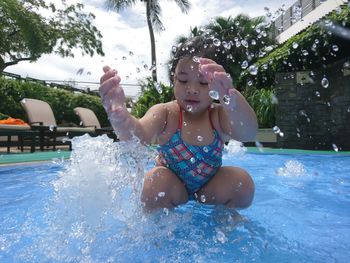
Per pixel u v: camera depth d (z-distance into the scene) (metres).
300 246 1.20
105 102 1.38
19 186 2.54
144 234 1.32
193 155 1.70
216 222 1.48
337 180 2.76
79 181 1.57
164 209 1.61
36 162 3.92
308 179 2.83
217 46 1.78
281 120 7.59
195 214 1.59
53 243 1.24
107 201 1.54
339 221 1.54
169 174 1.67
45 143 6.57
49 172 3.30
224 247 1.19
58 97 11.41
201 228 1.40
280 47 8.63
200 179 1.72
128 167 1.61
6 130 5.25
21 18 9.59
